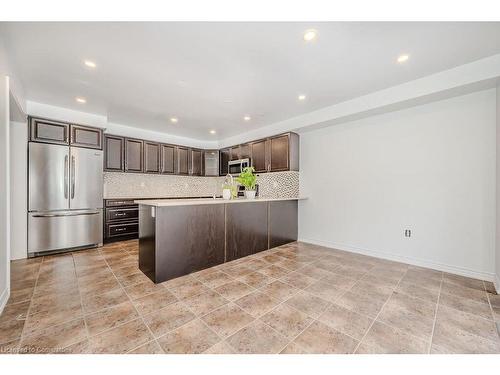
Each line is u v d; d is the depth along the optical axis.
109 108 3.46
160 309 1.81
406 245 2.96
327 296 2.04
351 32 1.78
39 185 3.15
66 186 3.36
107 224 3.86
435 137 2.72
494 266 2.36
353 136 3.50
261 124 4.39
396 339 1.47
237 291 2.13
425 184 2.80
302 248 3.71
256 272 2.62
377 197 3.23
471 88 2.35
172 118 3.99
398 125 3.02
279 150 4.21
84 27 1.70
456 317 1.72
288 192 4.27
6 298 1.89
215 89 2.83
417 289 2.19
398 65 2.28
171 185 5.35
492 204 2.37
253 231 3.37
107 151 4.12
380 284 2.30
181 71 2.39
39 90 2.80
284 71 2.39
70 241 3.38
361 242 3.40
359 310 1.81
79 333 1.50
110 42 1.89
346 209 3.59
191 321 1.65
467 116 2.51
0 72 1.82
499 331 1.53
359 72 2.42
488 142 2.39
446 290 2.17
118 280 2.36
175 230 2.45
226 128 4.67
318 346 1.40
